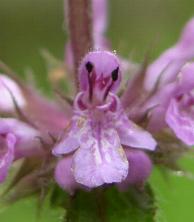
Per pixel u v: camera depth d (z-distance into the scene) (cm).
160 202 9
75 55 9
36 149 9
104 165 8
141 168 8
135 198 8
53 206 9
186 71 9
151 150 8
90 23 9
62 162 8
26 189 9
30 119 9
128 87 9
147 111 9
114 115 8
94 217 8
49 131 9
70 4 9
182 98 9
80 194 8
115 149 8
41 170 8
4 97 9
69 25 9
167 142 9
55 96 9
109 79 9
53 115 9
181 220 11
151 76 9
